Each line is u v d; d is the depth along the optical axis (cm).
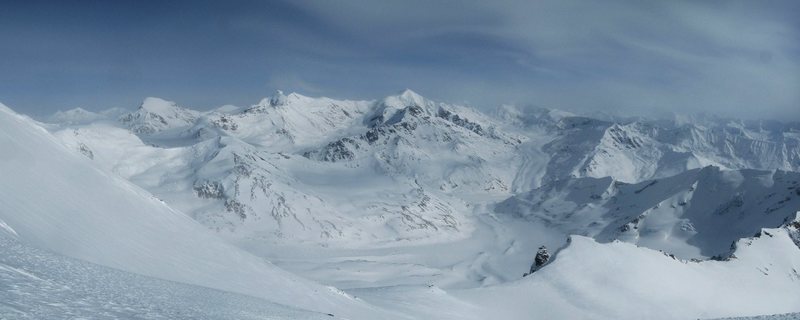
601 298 10500
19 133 4181
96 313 1387
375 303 7850
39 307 1278
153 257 3769
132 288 2055
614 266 11819
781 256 14338
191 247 4612
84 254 2977
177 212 5497
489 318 9219
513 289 10806
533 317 9650
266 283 4912
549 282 11144
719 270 12781
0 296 1274
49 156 4188
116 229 3794
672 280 11581
